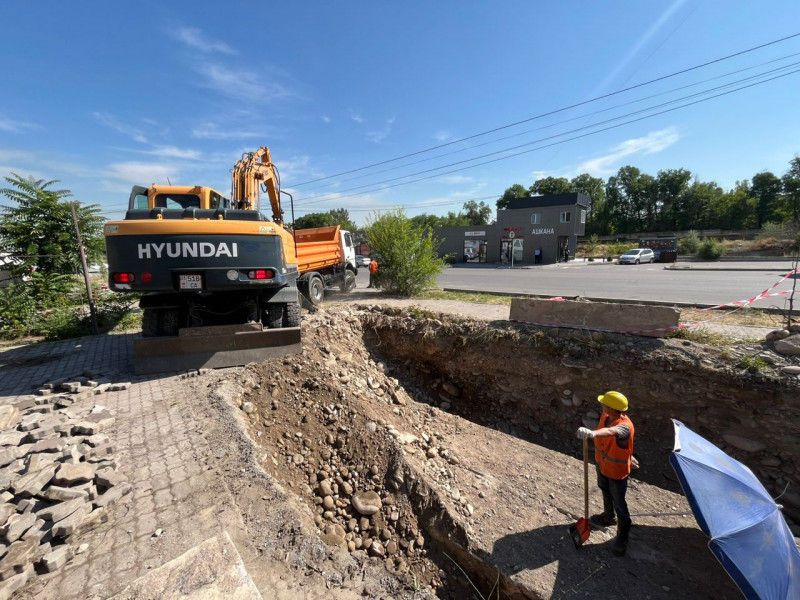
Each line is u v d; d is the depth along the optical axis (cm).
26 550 245
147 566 251
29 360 670
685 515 421
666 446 548
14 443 373
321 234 1310
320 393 537
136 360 575
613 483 344
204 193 695
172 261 512
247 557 276
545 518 394
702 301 1018
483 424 687
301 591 266
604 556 351
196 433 414
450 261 3378
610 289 1371
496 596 333
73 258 1112
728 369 508
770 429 486
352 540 367
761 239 3659
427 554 360
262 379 561
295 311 659
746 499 292
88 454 355
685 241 3884
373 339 829
